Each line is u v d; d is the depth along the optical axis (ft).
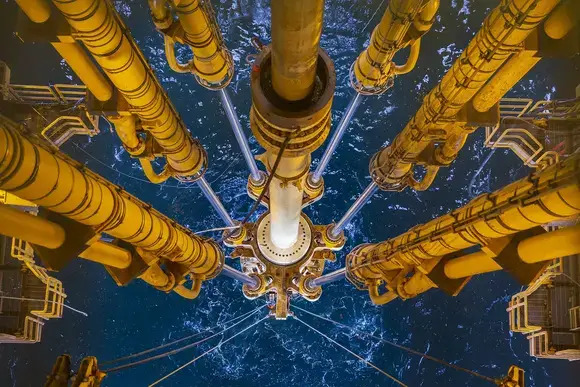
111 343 123.24
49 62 122.72
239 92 132.36
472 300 125.70
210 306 127.03
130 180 128.98
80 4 42.55
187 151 73.10
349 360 124.57
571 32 48.75
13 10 122.31
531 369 122.21
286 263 86.79
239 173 131.13
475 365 123.44
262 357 125.18
